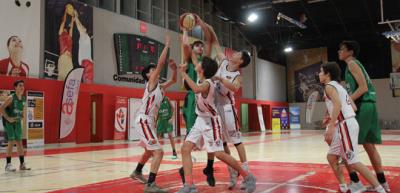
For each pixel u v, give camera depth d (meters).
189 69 5.12
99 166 7.13
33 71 13.28
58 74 14.10
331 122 3.77
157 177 5.48
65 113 13.80
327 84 3.89
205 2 23.47
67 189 4.66
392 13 23.05
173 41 20.09
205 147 4.04
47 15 13.85
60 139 13.76
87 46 15.29
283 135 19.84
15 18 12.80
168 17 20.66
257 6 21.23
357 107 4.28
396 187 4.40
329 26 26.05
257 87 28.17
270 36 27.61
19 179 5.60
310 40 27.36
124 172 6.24
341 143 3.87
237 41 27.00
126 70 16.98
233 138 4.52
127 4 18.39
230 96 4.58
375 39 27.11
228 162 4.04
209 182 4.64
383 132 22.30
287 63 32.31
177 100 19.34
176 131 19.03
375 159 4.27
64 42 14.37
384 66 28.03
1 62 12.33
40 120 13.03
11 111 6.64
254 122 27.72
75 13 14.87
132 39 17.33
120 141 15.98
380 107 28.02
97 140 15.88
